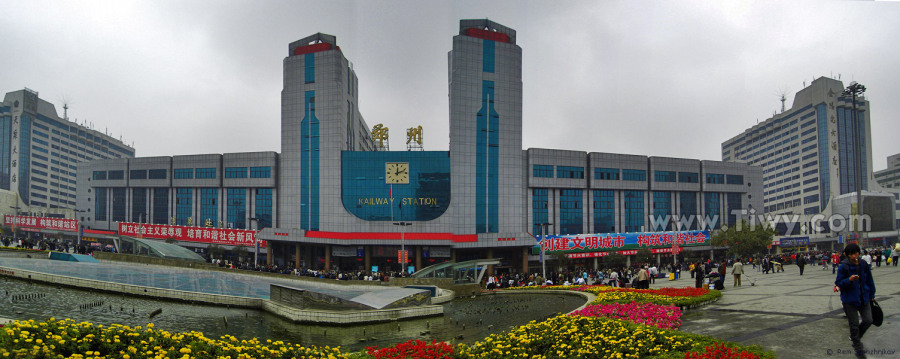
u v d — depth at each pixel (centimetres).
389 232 7462
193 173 9456
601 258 8000
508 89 7862
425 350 1273
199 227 8631
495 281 4594
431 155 7875
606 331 1303
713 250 8912
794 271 4247
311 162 7906
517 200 7806
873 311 1051
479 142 7675
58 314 2259
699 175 9806
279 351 1208
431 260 7594
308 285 4184
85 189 10550
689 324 1559
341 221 7650
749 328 1401
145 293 2842
